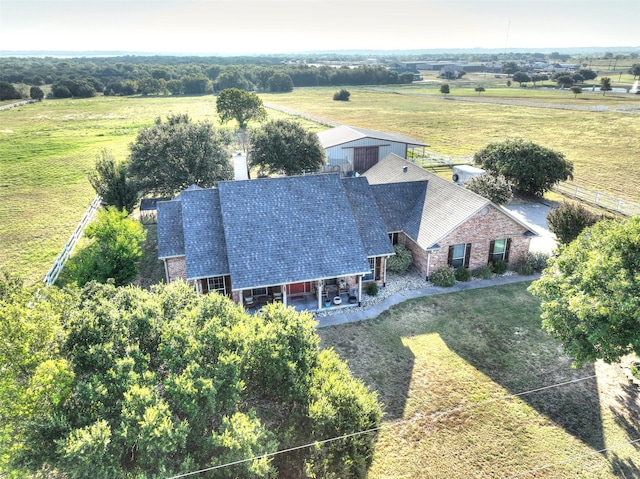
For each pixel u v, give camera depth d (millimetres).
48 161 64562
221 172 44312
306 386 14836
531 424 17328
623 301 14688
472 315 24656
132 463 12484
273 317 16516
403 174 36875
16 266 31703
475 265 29219
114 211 27531
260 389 15383
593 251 16906
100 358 13039
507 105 125562
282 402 15398
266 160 47969
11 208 44688
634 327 15234
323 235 26109
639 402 18234
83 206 45125
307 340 16062
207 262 25125
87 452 10680
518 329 23281
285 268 24562
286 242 25500
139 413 11766
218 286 26000
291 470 14391
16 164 62844
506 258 29766
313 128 86125
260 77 198250
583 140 74750
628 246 15711
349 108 125875
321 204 27281
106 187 36531
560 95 147500
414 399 18672
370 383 19609
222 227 26516
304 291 26844
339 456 13672
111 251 25219
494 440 16688
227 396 13367
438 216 29203
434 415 17859
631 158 61625
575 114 104250
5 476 11055
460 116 106875
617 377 19672
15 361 11883
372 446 14180
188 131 43156
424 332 23250
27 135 86250
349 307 25891
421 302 26141
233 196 26656
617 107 110812
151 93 183625
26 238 36906
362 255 25688
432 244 27281
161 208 28828
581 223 28625
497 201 38969
